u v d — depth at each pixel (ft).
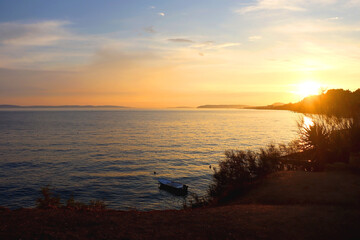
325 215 16.37
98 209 24.72
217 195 32.19
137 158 155.12
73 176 115.75
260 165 33.55
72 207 25.76
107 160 149.59
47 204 26.96
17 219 19.51
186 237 14.97
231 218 17.66
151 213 21.71
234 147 187.42
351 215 15.93
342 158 32.58
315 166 32.78
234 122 501.56
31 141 228.63
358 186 21.99
